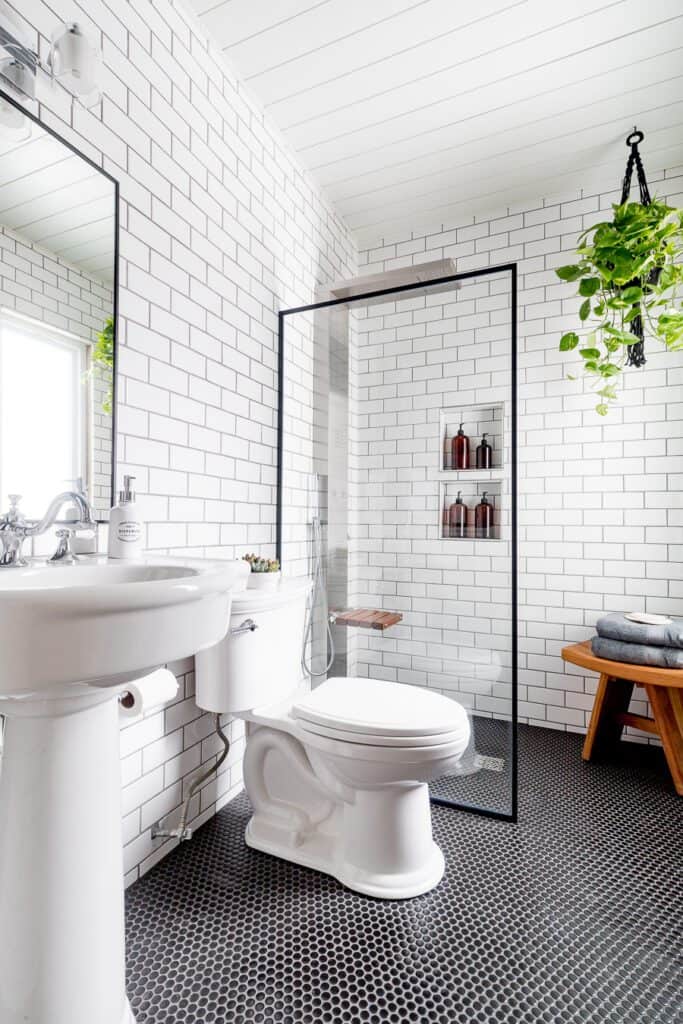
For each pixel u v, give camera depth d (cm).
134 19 142
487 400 187
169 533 154
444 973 110
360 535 212
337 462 220
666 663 192
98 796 83
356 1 161
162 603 66
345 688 154
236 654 150
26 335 112
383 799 135
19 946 76
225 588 81
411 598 201
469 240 279
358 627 211
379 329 209
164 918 125
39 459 114
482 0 162
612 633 209
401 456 204
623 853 152
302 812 153
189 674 161
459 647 191
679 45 177
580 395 255
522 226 268
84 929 80
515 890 136
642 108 206
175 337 157
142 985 107
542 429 262
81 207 125
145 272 145
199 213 168
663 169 242
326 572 219
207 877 140
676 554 237
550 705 256
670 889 136
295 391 222
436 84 194
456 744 127
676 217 232
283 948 116
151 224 147
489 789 184
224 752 156
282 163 222
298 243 234
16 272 110
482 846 155
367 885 133
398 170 243
